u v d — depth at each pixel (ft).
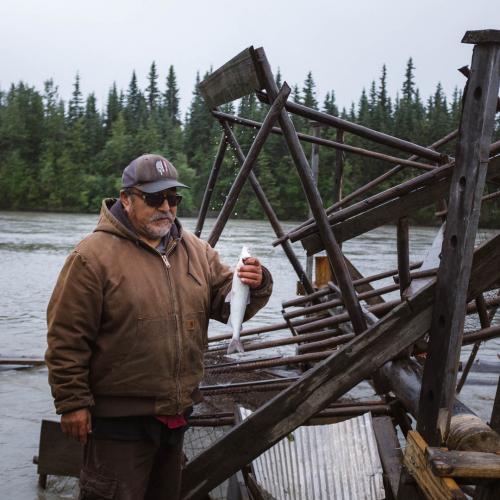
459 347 10.91
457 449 10.45
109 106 368.27
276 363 18.06
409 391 13.42
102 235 10.70
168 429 10.98
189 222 181.16
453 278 10.91
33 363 31.76
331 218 15.72
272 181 234.17
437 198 16.84
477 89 10.57
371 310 18.85
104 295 10.51
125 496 10.69
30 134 336.29
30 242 118.62
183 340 10.94
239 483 14.60
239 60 16.52
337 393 12.46
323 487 14.42
